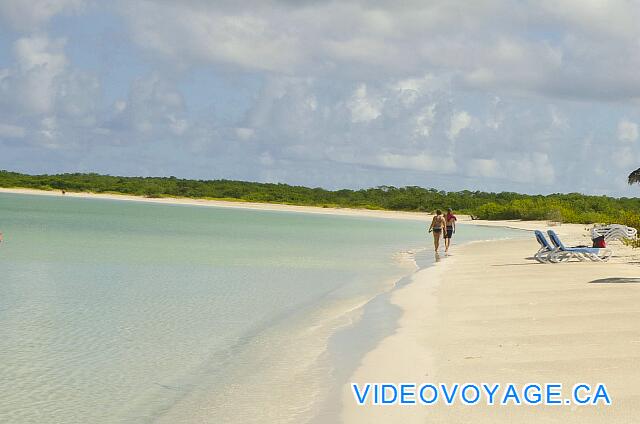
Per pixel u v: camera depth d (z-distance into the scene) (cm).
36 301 1485
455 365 889
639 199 9044
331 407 763
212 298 1572
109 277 1902
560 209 7294
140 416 770
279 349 1060
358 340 1101
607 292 1470
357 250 3108
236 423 734
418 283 1766
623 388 768
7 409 792
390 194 12612
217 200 12312
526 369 854
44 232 3694
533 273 1891
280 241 3650
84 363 985
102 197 12769
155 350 1061
